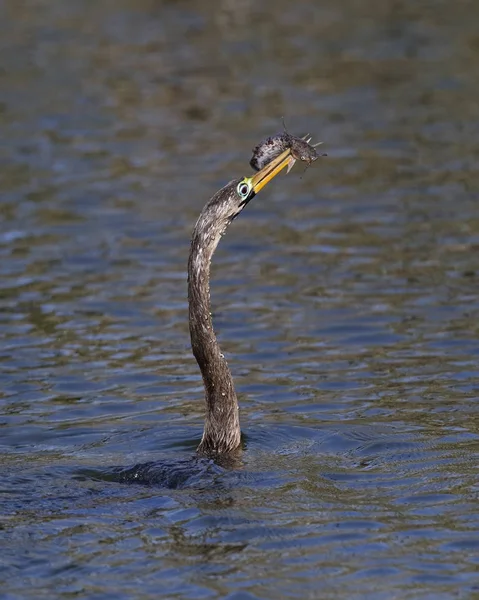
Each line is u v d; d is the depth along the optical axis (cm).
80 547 861
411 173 2178
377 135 2436
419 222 1897
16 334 1466
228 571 827
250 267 1723
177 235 1869
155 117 2622
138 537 876
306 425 1148
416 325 1465
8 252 1795
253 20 3603
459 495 950
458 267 1681
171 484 982
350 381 1291
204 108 2677
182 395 1267
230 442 1062
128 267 1728
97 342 1440
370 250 1775
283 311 1538
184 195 2075
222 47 3262
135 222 1938
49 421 1188
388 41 3272
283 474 999
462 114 2572
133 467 1019
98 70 3027
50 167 2258
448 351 1372
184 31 3462
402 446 1075
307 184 2150
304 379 1304
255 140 2411
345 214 1961
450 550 855
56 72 3012
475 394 1229
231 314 1531
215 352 1052
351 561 841
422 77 2894
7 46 3297
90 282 1666
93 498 950
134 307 1565
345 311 1527
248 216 1983
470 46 3180
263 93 2783
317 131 2466
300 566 834
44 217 1967
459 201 1997
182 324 1505
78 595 797
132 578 818
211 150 2356
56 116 2623
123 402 1246
